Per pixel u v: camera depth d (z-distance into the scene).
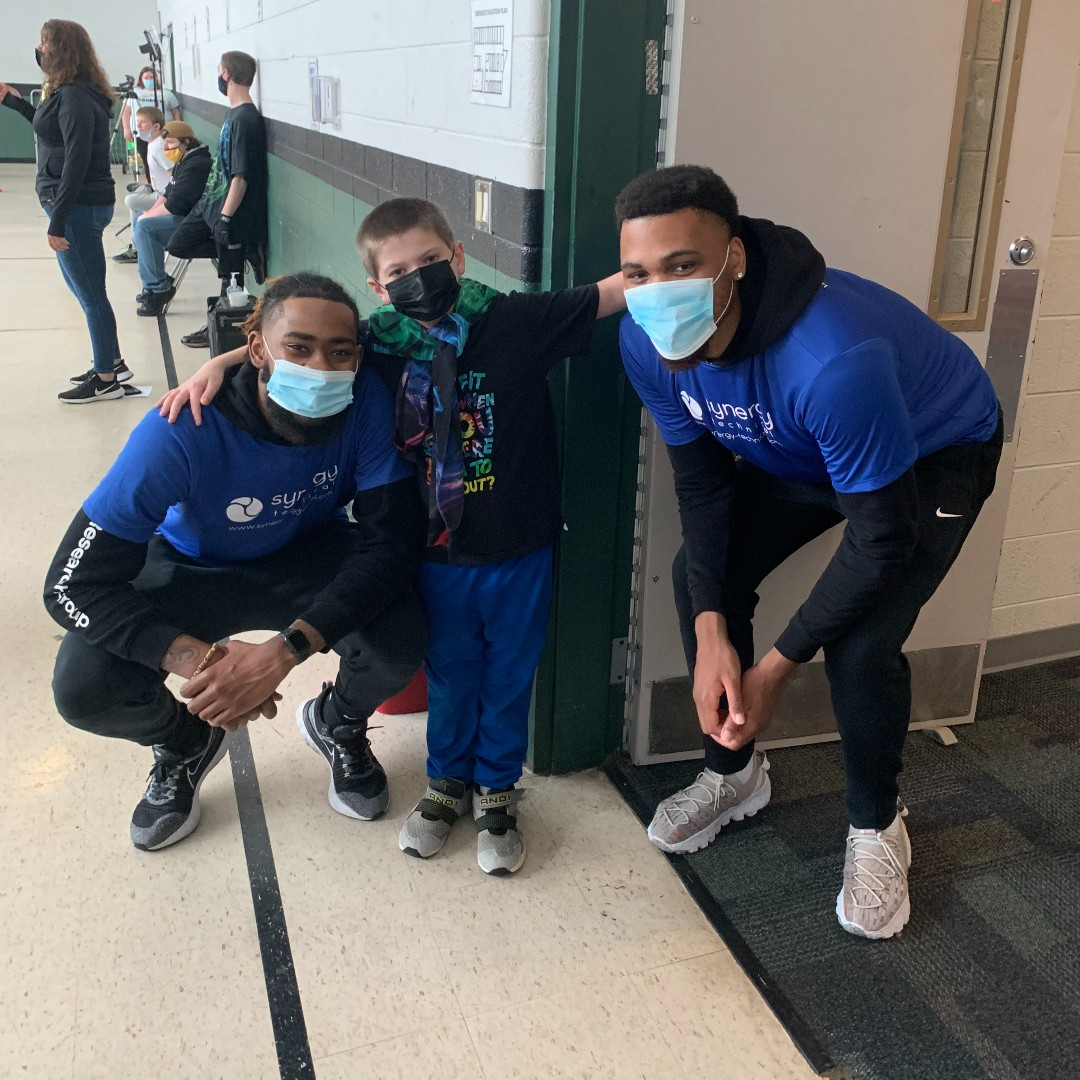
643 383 1.60
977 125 1.86
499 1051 1.45
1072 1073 1.43
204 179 5.43
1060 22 1.81
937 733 2.23
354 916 1.69
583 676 2.02
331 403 1.47
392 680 1.76
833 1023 1.51
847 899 1.69
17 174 12.77
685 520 1.71
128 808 1.94
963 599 2.15
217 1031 1.47
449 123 2.10
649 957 1.63
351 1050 1.44
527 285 1.78
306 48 3.72
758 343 1.33
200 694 1.53
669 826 1.87
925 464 1.52
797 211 1.79
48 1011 1.49
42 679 2.34
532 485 1.65
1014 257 1.94
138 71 13.77
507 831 1.83
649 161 1.72
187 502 1.61
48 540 3.01
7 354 4.96
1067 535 2.42
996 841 1.91
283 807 1.96
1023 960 1.63
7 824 1.88
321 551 1.79
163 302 5.64
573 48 1.61
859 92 1.75
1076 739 2.23
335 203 3.42
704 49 1.64
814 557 2.00
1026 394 2.23
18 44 13.34
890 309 1.46
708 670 1.61
